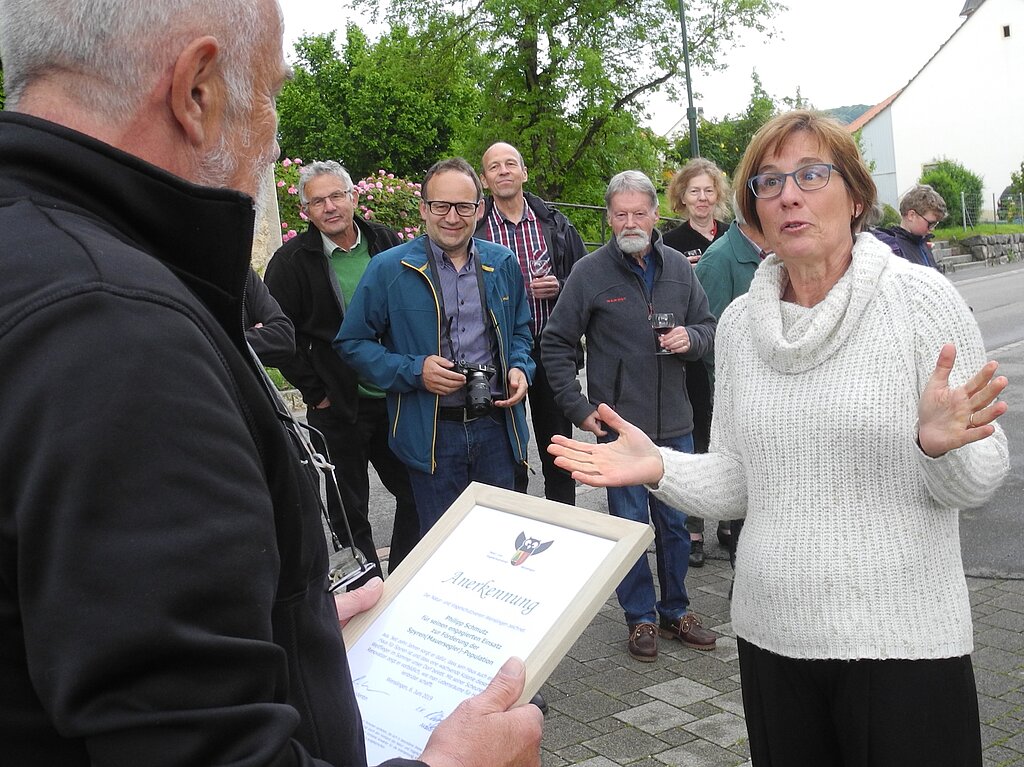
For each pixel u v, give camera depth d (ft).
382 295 12.62
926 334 6.35
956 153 142.61
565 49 68.69
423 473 12.66
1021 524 17.99
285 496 3.64
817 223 6.61
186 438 2.90
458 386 12.24
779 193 6.70
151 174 3.37
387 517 20.18
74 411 2.77
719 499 7.32
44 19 3.36
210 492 2.92
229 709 2.82
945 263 90.58
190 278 3.55
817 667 6.63
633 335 13.47
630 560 4.90
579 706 11.62
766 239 6.95
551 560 5.09
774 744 6.84
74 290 2.91
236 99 3.65
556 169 72.79
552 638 4.67
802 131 6.76
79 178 3.29
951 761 6.35
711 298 15.08
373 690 4.95
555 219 16.66
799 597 6.54
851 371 6.44
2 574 2.88
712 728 10.94
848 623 6.38
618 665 12.83
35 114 3.43
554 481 15.43
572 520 5.21
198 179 3.63
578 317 13.64
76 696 2.67
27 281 2.94
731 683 12.16
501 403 12.61
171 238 3.48
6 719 2.92
